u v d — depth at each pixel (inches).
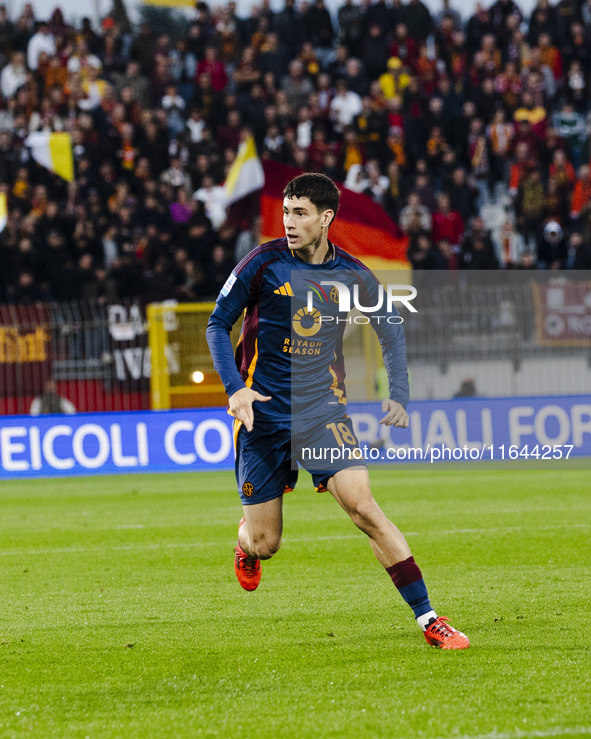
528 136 2677.2
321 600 722.8
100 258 2236.7
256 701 469.7
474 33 2908.5
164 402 1978.3
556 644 569.3
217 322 562.6
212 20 2854.3
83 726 438.6
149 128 2442.2
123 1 2977.4
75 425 1830.7
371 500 563.2
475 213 2564.0
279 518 589.0
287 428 567.8
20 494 1576.0
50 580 843.4
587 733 410.3
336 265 579.2
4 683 514.3
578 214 2541.8
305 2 2918.3
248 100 2600.9
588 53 2960.1
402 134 2608.3
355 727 426.0
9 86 2628.0
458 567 853.2
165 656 564.7
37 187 2289.6
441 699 463.2
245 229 2346.2
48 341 1942.7
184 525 1186.6
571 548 942.4
